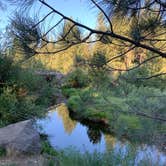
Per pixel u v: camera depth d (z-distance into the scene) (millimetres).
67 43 1742
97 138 9273
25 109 8336
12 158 5641
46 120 10289
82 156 3494
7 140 6035
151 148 4613
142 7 1563
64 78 19219
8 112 7961
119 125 5625
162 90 4051
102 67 2137
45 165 4328
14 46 1654
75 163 3326
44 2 1583
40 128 8938
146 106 4273
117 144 5551
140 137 5129
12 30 1608
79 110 12242
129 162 3293
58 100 16531
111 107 5207
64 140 8930
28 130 6469
